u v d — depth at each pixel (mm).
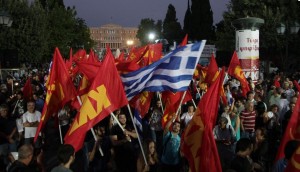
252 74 19078
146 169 7102
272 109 10773
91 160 7957
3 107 9945
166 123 9172
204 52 26516
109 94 6785
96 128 8602
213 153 5414
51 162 6516
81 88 9516
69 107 10883
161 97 11148
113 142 7992
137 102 10594
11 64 24234
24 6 38688
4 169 7746
